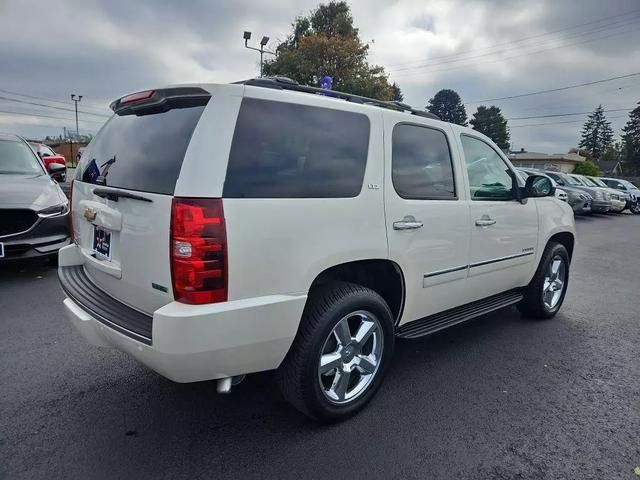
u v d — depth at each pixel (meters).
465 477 2.32
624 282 6.82
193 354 2.09
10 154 6.43
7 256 5.18
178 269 2.09
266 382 3.25
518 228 4.08
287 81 2.73
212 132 2.16
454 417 2.87
